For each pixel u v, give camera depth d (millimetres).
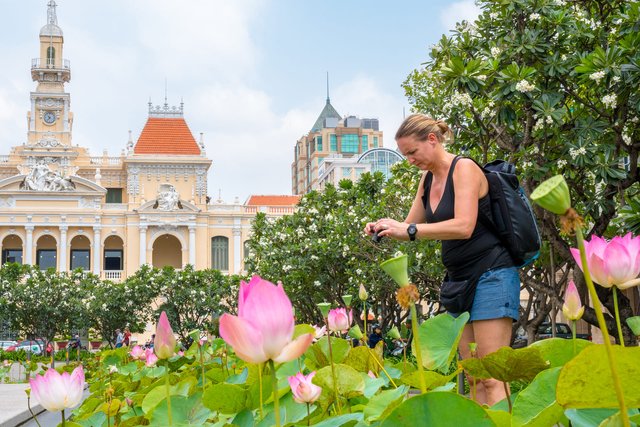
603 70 8406
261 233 22953
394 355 12273
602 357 1294
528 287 12133
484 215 3502
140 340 50250
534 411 1649
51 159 55844
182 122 58438
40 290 35438
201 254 54281
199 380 4281
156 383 3846
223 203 56688
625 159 12258
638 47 8516
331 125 136125
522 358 1814
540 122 9422
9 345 41156
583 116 10094
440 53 10719
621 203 9500
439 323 2369
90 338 40938
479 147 10766
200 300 37094
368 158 87000
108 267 55375
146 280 37438
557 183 1143
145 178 55406
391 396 2061
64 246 52500
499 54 9594
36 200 52656
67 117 57188
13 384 17484
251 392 2480
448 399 1297
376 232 3396
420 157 3670
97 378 6148
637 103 8484
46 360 16781
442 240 3652
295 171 157000
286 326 1300
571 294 2062
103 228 53594
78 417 3885
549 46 9328
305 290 19250
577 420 1446
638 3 8727
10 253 54625
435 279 13539
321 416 2316
